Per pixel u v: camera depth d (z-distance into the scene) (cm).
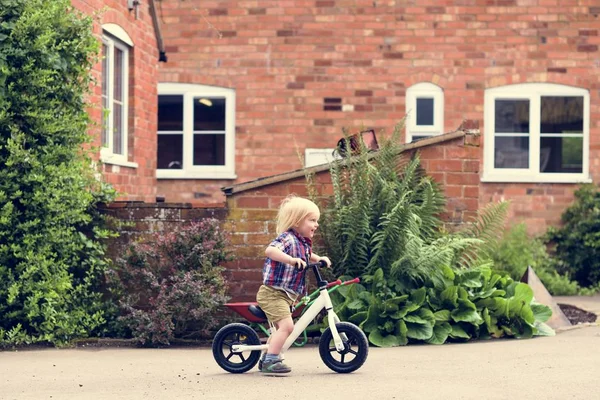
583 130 1823
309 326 1048
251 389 749
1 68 996
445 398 704
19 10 1025
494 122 1828
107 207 1130
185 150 1859
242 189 1120
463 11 1828
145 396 723
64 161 1055
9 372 849
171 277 1070
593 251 1705
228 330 848
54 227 1030
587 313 1323
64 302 1051
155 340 1041
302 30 1839
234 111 1848
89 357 959
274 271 817
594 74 1825
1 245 1011
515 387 748
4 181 999
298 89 1838
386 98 1828
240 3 1848
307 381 786
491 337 1072
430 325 1030
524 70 1827
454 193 1144
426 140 1140
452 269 1089
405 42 1831
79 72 1084
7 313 1020
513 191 1809
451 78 1825
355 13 1833
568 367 843
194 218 1123
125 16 1426
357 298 1054
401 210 1036
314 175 1118
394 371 836
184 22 1855
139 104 1497
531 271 1212
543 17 1827
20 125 1023
